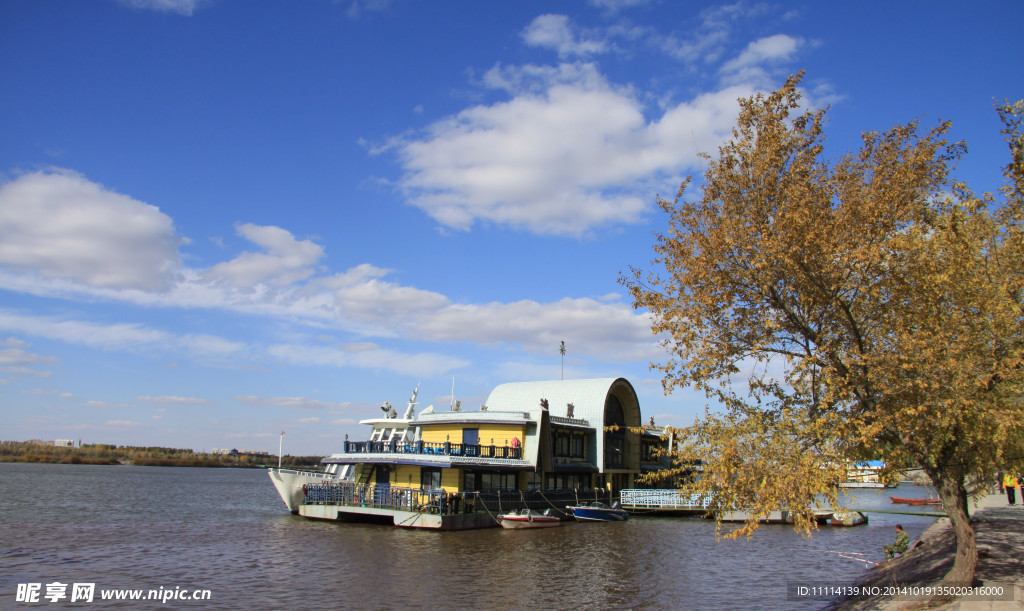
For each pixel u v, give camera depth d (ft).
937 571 91.20
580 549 141.38
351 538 152.35
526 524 175.01
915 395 62.59
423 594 98.43
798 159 62.75
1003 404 67.26
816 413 62.54
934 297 63.05
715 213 67.00
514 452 190.29
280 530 167.63
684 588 104.63
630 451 241.96
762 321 66.69
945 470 70.28
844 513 57.72
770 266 62.85
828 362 64.85
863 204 60.13
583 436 223.71
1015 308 62.23
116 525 183.42
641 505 219.61
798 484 57.36
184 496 335.47
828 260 60.80
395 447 187.52
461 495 169.68
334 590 100.63
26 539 153.17
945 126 61.82
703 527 187.11
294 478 201.16
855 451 65.41
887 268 62.59
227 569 116.37
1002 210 69.21
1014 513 160.15
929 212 63.46
